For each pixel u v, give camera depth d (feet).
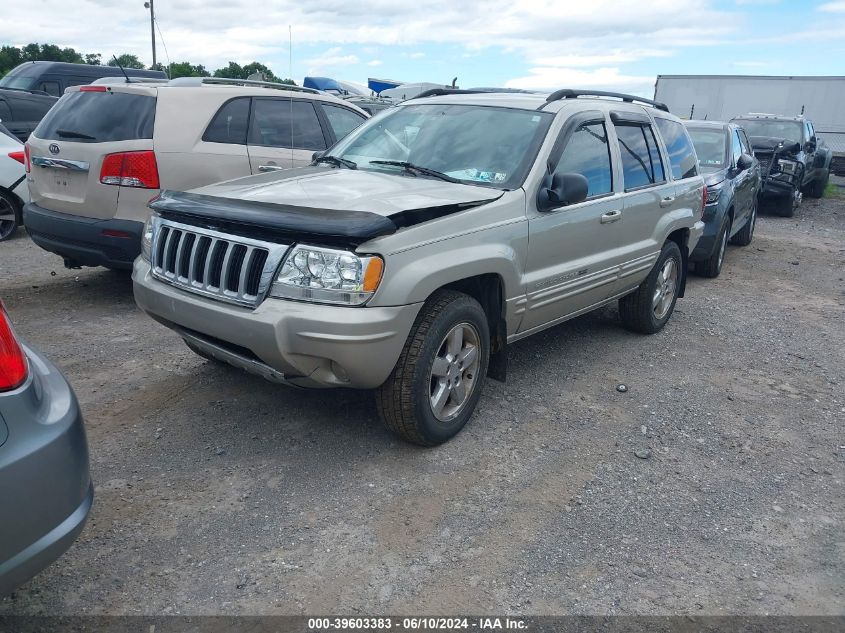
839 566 10.39
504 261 13.03
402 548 10.18
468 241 12.35
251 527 10.47
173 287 12.34
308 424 13.62
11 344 7.29
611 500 11.74
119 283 22.90
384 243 10.96
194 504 10.97
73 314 19.63
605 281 16.78
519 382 16.40
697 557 10.39
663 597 9.49
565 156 14.98
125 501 10.96
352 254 10.74
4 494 6.87
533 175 13.96
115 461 12.09
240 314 11.11
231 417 13.79
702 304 24.84
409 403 11.96
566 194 13.67
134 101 19.53
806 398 16.66
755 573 10.11
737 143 32.83
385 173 14.58
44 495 7.21
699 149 31.58
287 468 12.10
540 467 12.64
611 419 14.80
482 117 15.46
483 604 9.16
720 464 13.23
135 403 14.24
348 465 12.28
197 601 8.96
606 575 9.86
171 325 12.82
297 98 23.34
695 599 9.49
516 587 9.51
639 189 17.84
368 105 42.96
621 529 10.95
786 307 25.14
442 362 12.44
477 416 14.44
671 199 19.29
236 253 11.43
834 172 73.36
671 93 79.41
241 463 12.19
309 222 10.64
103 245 18.89
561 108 15.46
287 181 13.57
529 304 14.23
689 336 20.85
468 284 13.46
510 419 14.44
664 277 20.25
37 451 7.14
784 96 74.23
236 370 15.93
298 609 8.90
